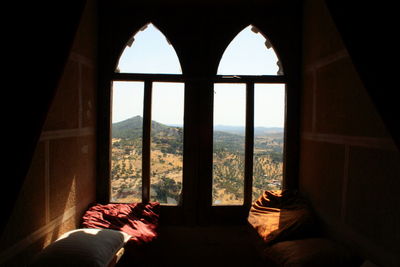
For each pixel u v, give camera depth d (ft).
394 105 4.23
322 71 8.34
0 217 4.45
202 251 9.41
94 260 5.76
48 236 6.76
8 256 5.34
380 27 4.36
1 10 4.35
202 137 9.91
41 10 4.79
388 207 5.58
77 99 8.22
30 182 5.99
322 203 8.29
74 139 8.09
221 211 10.01
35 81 4.80
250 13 9.93
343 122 7.16
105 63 9.79
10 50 4.50
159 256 9.30
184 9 9.85
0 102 4.43
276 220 8.25
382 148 5.73
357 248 6.55
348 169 6.93
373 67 4.50
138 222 8.62
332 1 5.06
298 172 10.15
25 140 4.67
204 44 9.89
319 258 6.25
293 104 10.09
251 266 9.07
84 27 8.61
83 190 8.82
